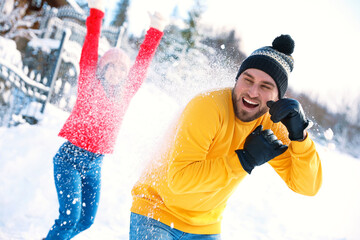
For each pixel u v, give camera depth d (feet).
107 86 7.75
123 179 13.53
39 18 28.27
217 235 6.01
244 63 5.44
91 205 7.87
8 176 11.69
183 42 52.75
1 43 19.57
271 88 5.24
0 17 27.35
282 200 21.40
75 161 7.40
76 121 7.57
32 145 14.66
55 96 21.17
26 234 9.09
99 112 7.62
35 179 12.22
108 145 7.88
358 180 35.68
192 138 4.91
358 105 74.95
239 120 5.48
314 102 75.31
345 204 25.00
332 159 42.80
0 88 17.15
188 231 5.64
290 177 5.97
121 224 11.59
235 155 4.98
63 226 7.27
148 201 5.58
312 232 16.98
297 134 5.33
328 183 31.37
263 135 5.07
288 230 16.37
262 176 25.43
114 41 28.60
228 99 5.44
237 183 5.76
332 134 5.80
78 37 26.99
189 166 4.83
